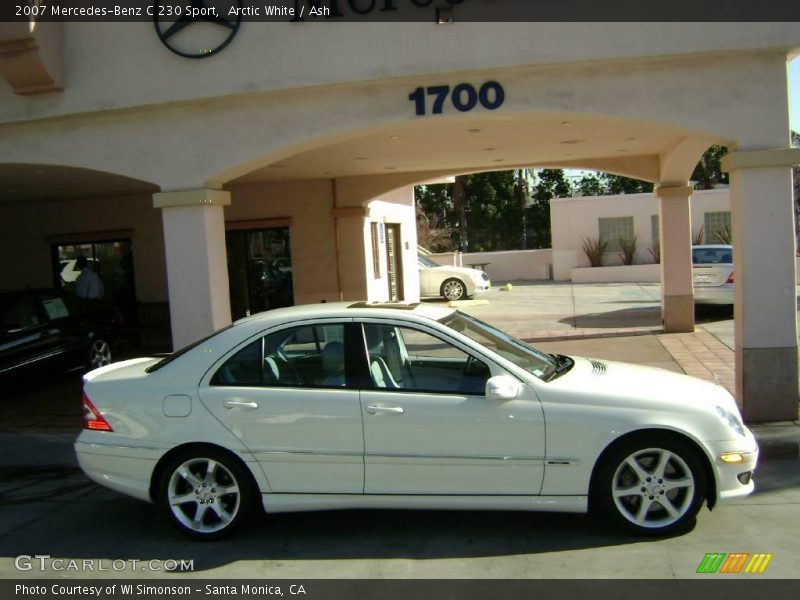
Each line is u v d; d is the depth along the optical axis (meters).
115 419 5.16
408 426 4.83
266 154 8.03
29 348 10.13
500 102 7.59
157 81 8.06
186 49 8.00
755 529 4.95
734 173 7.27
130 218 15.12
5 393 10.71
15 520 5.79
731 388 8.86
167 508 5.11
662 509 4.81
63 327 10.73
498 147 11.36
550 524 5.16
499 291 23.53
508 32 7.41
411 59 7.59
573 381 4.95
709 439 4.71
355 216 14.72
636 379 5.09
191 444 5.04
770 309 7.21
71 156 8.38
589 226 27.34
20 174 9.98
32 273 15.70
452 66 7.53
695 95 7.27
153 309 15.05
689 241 12.92
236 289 15.47
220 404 5.02
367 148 10.78
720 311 15.94
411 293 19.53
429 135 9.83
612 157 13.19
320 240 14.92
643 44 7.20
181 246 8.16
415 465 4.84
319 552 4.89
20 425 8.62
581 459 4.71
